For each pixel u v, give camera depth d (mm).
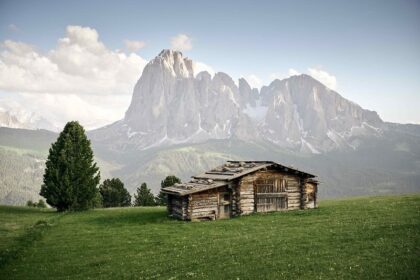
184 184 54031
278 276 22891
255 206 51875
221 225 43125
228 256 28453
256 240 33062
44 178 65438
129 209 68562
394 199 56500
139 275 25891
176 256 29984
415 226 33094
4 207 69188
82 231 43500
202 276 24234
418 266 22812
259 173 52594
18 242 37594
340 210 48562
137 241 36656
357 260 24672
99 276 26250
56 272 27844
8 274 27688
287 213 50125
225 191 50719
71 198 63625
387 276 21625
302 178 55438
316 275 22531
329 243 29750
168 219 50156
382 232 31750
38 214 60812
